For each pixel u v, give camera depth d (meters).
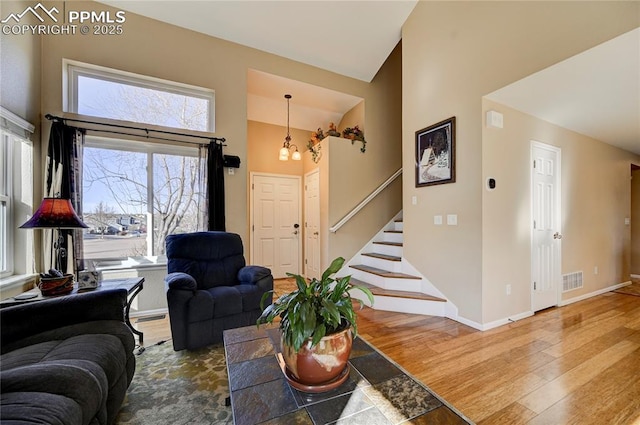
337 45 3.74
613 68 2.10
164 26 3.11
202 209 3.24
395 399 1.01
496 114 2.67
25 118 2.41
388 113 4.72
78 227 1.96
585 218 3.67
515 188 2.86
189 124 3.27
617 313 3.03
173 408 1.53
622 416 1.46
